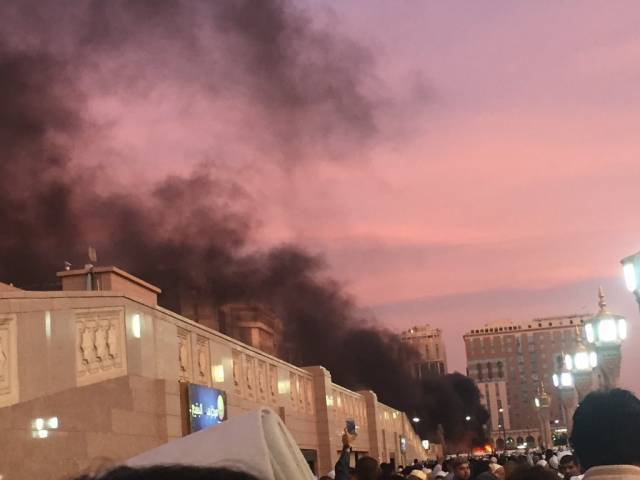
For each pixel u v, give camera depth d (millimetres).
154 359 19859
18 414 14352
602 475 3516
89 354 16703
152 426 18969
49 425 15062
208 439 1465
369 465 9594
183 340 22547
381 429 62000
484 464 12633
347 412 50688
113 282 20781
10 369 14328
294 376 37906
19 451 14227
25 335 14852
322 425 41812
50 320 15609
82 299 16781
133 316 18828
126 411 17719
